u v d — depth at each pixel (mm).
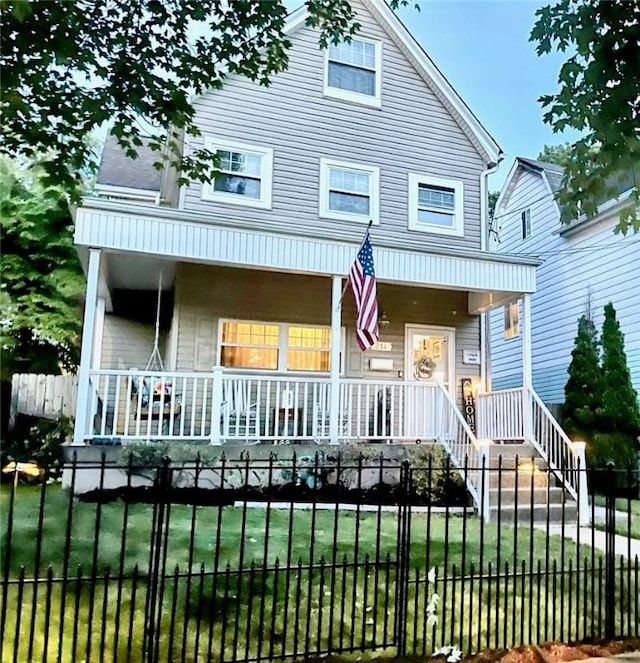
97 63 5523
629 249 12016
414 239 11953
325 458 7684
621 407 10914
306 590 4250
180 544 5141
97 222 7766
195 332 10141
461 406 11609
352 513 6949
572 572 4160
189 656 3270
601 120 4406
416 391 8836
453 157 12609
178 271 10148
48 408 10586
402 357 11414
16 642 2889
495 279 9867
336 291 8906
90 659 3125
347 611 3980
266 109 11211
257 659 3205
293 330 10773
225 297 10383
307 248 8812
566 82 4539
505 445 8664
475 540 5855
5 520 5746
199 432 9758
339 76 11922
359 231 11539
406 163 12172
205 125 10719
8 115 5371
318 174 11430
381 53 12328
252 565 3387
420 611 4027
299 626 3730
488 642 3652
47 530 5449
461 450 7961
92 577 3088
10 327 14234
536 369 14945
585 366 11461
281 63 6422
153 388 7945
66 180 5930
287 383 8398
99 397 9531
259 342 10562
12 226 14141
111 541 5176
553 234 14570
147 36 5723
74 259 14500
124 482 7055
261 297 10586
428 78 12586
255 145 11031
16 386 10703
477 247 12430
